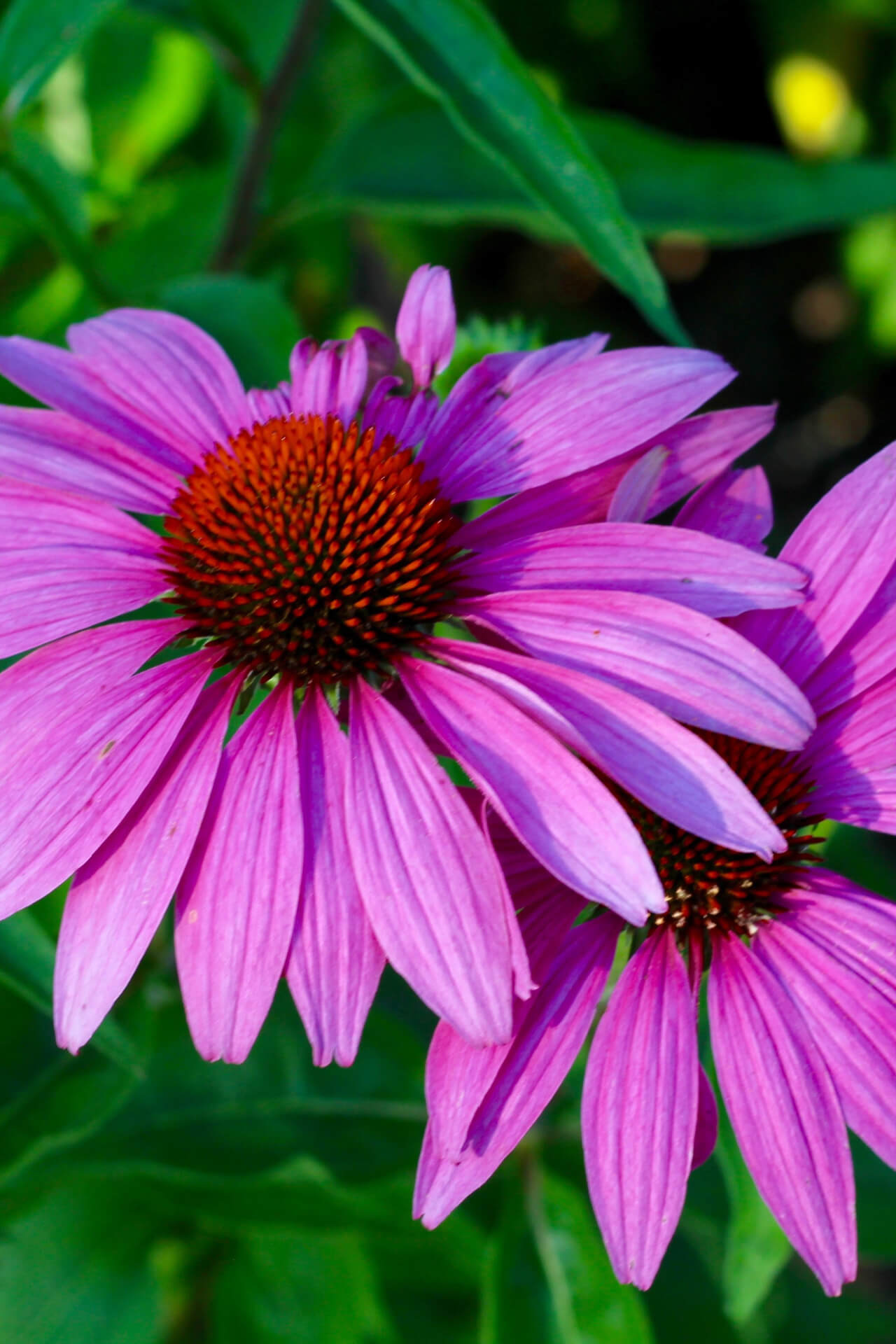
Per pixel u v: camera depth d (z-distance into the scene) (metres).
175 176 0.79
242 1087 0.58
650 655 0.50
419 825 0.50
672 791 0.49
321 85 0.83
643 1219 0.50
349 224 0.88
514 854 0.51
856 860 0.66
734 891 0.52
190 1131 0.57
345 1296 0.63
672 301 1.19
